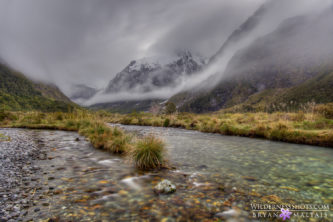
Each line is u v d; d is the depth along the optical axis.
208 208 3.25
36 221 2.81
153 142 6.35
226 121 19.41
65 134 15.16
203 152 8.25
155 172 5.32
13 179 4.67
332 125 12.31
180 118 30.52
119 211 3.12
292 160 6.81
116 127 11.46
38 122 23.34
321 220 2.91
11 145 9.38
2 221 2.78
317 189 4.14
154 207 3.27
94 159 6.91
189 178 4.82
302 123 13.93
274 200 3.60
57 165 6.05
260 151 8.45
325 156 7.43
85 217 2.93
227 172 5.36
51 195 3.75
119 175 5.03
